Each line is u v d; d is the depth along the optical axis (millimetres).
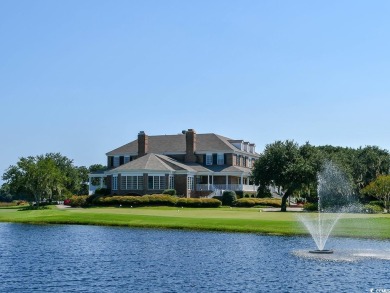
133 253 33750
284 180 74562
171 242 39219
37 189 89938
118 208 76812
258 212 66812
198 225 49344
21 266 29078
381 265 29000
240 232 45906
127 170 87438
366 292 22703
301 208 84188
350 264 29359
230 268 28203
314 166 76312
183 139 104000
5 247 37000
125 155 102312
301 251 34250
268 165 76438
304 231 44875
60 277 25938
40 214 66000
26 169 89312
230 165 97000
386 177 77062
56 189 95438
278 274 26531
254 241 39656
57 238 42406
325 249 35250
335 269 27828
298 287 23625
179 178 89625
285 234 43938
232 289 23250
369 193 80000
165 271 27422
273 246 36750
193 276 26078
